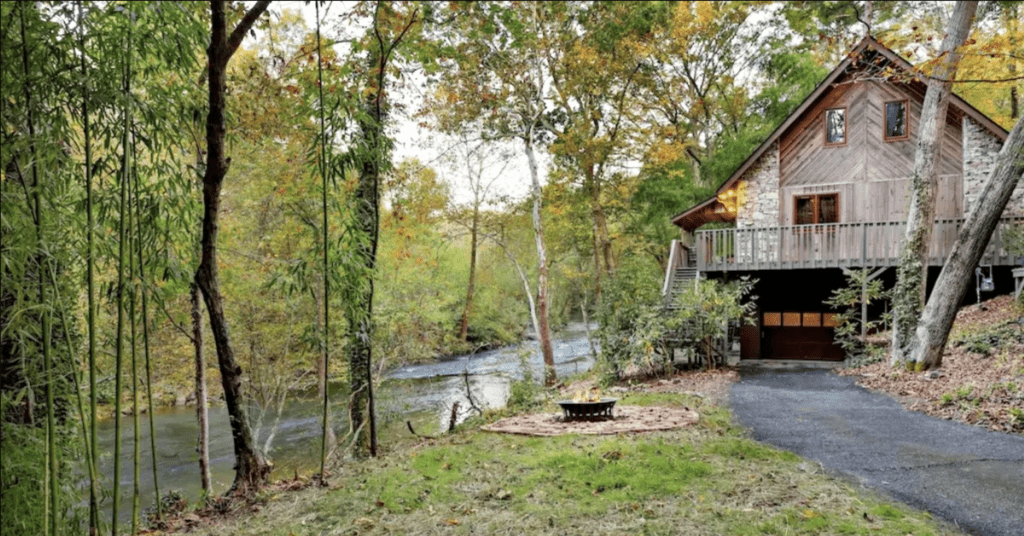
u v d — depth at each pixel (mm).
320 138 5527
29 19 3201
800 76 22031
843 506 4469
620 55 18812
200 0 4574
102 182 4234
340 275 5918
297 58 6637
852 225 13992
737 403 9469
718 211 18609
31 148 3273
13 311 3113
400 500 4980
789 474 5320
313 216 9086
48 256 3195
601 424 7832
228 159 5113
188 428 12586
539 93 17125
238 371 5715
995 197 9852
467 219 18625
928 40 10531
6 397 3166
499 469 5805
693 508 4473
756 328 16547
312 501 5133
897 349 11320
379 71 6883
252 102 8078
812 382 11430
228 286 10047
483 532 4207
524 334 28844
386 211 14539
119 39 3768
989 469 5387
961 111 14727
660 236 24359
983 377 8945
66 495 3787
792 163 16688
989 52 8852
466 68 15047
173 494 6621
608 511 4488
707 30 21422
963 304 14578
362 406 8898
